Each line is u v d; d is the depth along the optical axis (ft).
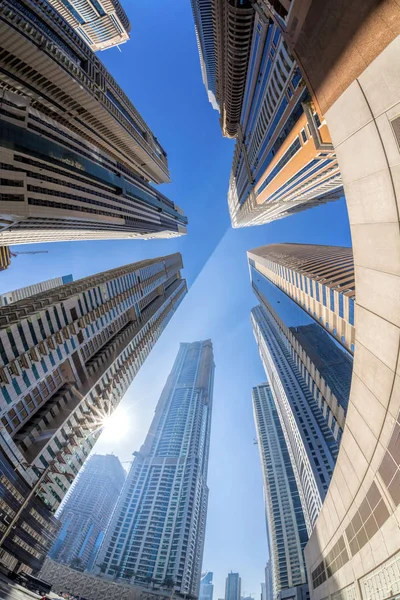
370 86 47.60
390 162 48.98
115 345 358.23
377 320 66.03
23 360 199.41
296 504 542.16
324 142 128.88
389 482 78.13
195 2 438.40
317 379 299.38
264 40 211.20
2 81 252.42
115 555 522.06
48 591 175.63
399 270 54.90
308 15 58.65
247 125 368.27
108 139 415.03
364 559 100.58
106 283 338.34
